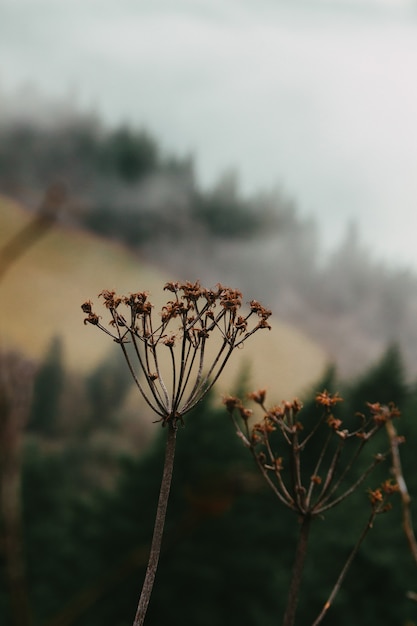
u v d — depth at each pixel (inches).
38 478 1179.3
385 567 820.6
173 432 73.0
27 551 1073.5
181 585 895.1
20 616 82.7
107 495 989.8
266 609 943.0
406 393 1184.2
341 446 81.8
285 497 91.1
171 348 78.4
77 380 4212.6
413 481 834.8
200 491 88.0
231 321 79.4
